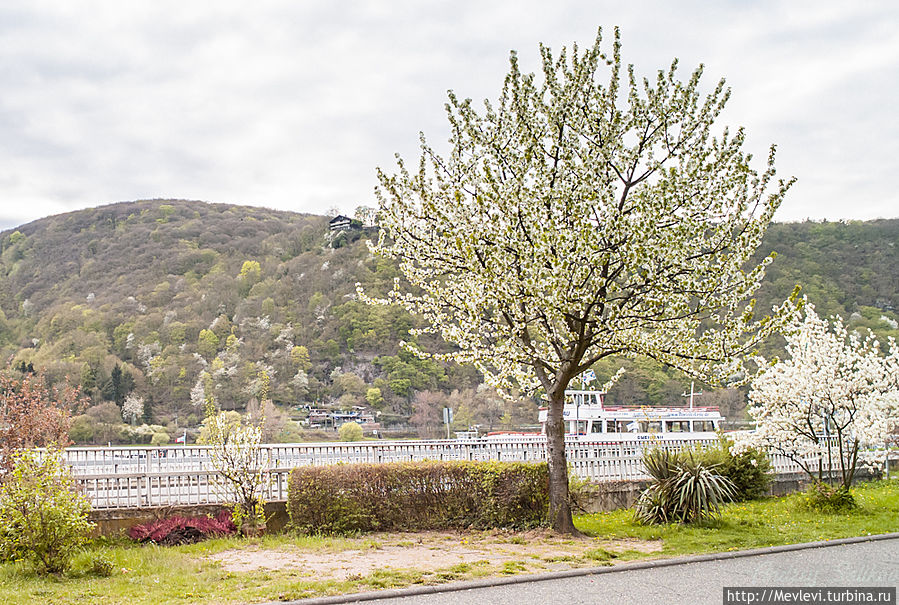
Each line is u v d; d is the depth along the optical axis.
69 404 17.72
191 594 8.09
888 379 16.69
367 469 13.59
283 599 7.83
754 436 17.06
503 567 9.58
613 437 30.88
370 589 8.29
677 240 11.91
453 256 13.12
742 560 9.96
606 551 10.71
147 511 12.91
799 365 16.86
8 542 9.38
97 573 9.47
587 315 12.38
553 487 13.11
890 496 17.53
